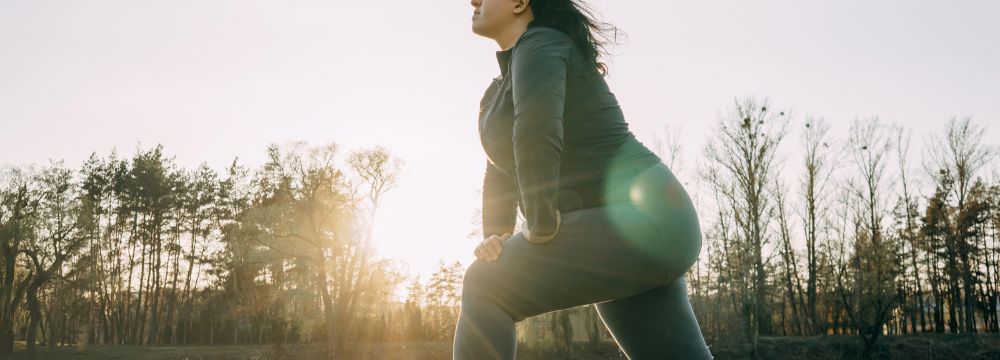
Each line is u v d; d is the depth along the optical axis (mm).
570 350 25344
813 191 36062
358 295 36094
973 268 37844
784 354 28688
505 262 847
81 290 38344
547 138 791
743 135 35062
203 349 40625
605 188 877
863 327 28516
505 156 975
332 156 36750
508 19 979
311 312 36781
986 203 36844
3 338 34531
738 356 28078
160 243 49844
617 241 824
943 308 38344
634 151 916
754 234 33719
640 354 1060
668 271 852
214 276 48594
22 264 38219
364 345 37438
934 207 37094
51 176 35344
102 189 47938
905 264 34812
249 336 48656
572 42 925
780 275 35562
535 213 790
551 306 855
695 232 889
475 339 837
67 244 35625
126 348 41188
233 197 49062
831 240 35188
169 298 49969
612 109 932
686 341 1029
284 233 36469
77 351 37812
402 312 47344
